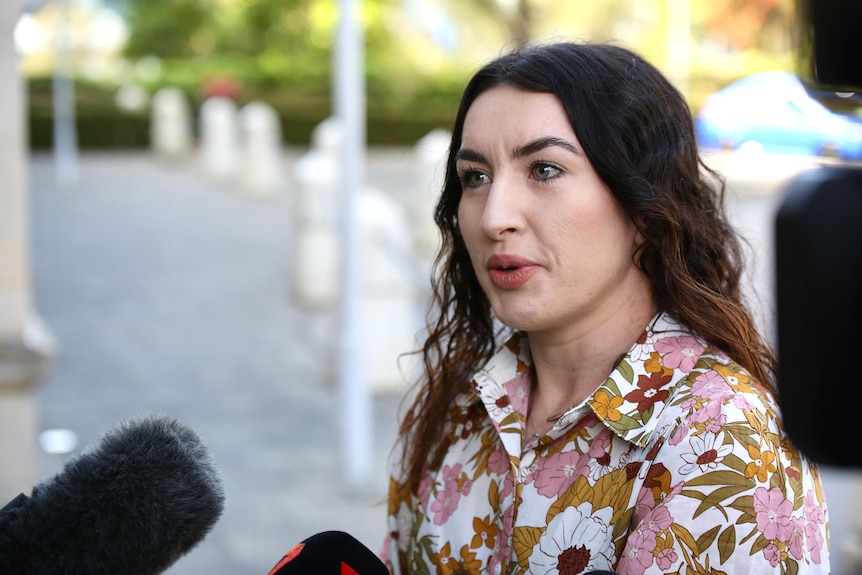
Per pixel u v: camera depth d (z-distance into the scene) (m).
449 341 1.74
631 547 1.32
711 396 1.36
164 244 12.02
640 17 11.77
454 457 1.62
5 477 4.82
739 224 2.33
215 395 6.73
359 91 5.22
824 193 0.82
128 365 7.41
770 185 5.77
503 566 1.48
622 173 1.42
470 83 1.54
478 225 1.50
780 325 0.83
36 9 8.31
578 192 1.42
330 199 9.20
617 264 1.47
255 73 24.75
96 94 23.42
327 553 1.35
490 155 1.47
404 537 1.70
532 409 1.57
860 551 2.97
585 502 1.42
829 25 0.83
